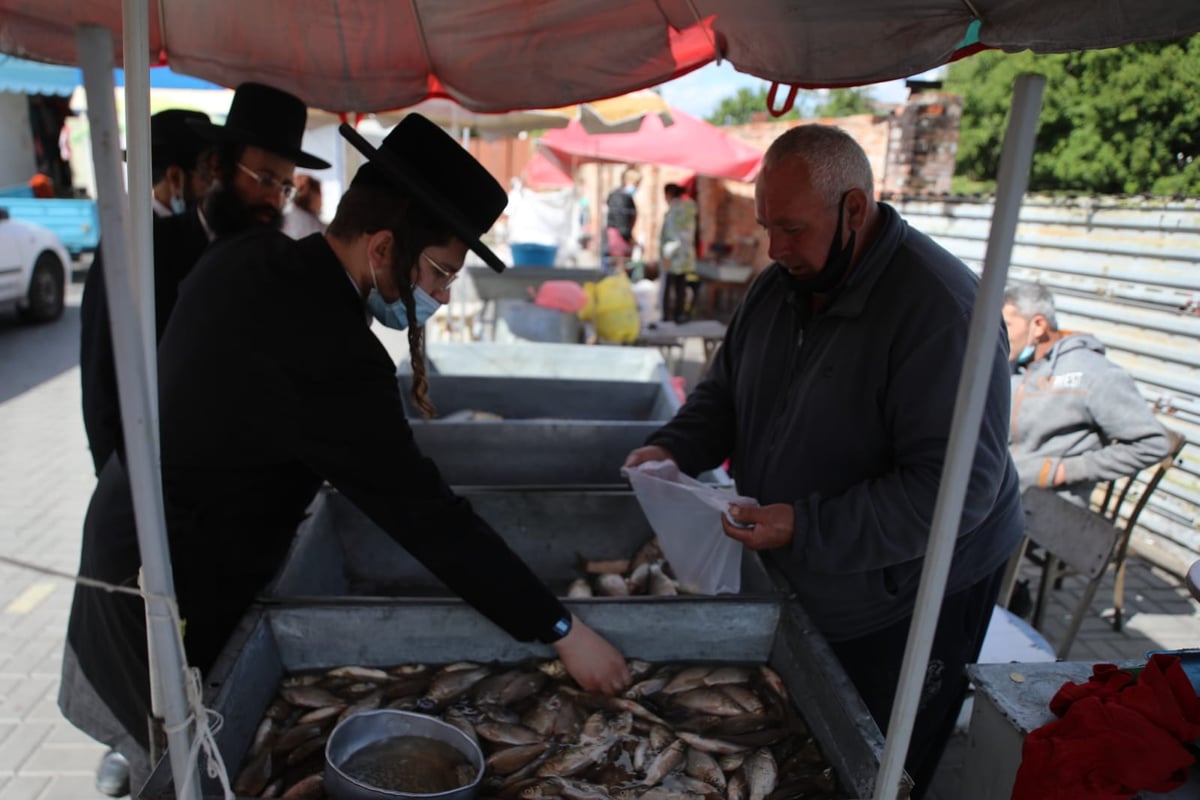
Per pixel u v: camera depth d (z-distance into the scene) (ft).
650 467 6.33
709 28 6.00
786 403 5.93
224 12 6.82
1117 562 11.48
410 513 4.59
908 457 5.23
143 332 2.69
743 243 36.32
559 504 7.37
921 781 7.03
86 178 46.44
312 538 6.31
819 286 5.49
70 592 11.69
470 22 6.70
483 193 4.84
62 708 6.05
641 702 4.87
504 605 4.70
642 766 4.38
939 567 2.72
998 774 4.55
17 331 27.91
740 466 6.55
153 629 2.64
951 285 5.22
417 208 4.47
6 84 25.85
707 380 7.22
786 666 5.07
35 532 13.55
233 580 5.00
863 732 4.03
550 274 20.71
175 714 2.72
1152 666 4.29
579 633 4.93
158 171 7.75
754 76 6.02
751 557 5.98
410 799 3.52
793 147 5.16
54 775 8.32
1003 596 10.32
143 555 2.59
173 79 17.69
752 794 4.19
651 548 7.16
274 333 4.46
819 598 5.91
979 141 34.45
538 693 4.89
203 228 7.09
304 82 7.39
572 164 31.65
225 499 4.83
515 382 12.03
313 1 6.73
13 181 47.29
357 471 4.58
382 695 4.81
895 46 5.24
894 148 24.70
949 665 6.38
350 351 4.51
